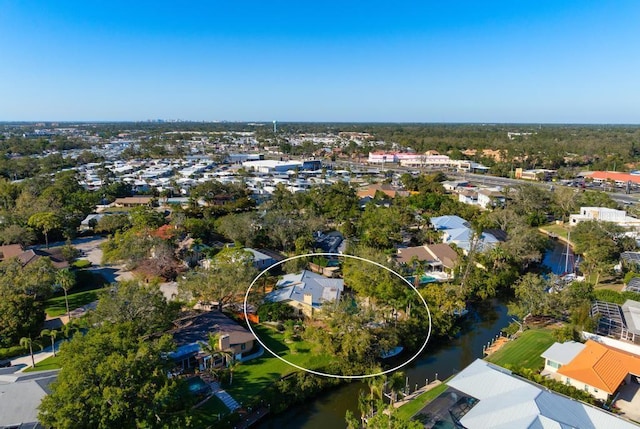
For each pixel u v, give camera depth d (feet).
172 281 286.87
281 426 165.68
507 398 150.30
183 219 385.70
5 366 183.11
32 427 138.62
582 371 174.91
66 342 158.30
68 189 500.74
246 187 580.30
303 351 204.23
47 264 256.32
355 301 238.07
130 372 136.67
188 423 137.59
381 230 356.79
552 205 486.38
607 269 293.84
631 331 205.98
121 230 382.42
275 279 275.39
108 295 194.59
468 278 272.10
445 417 147.02
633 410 162.81
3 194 460.55
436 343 223.71
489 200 506.07
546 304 229.45
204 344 188.24
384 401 173.27
